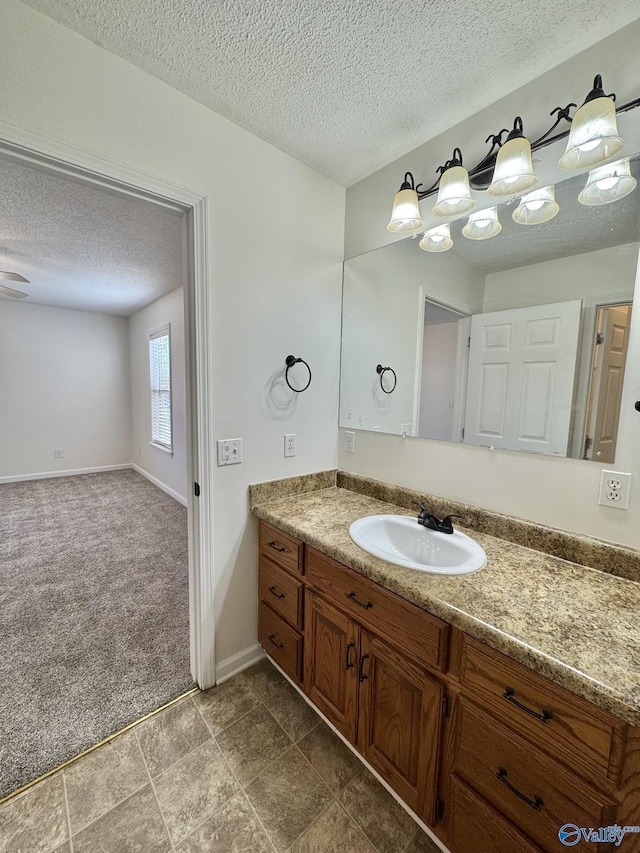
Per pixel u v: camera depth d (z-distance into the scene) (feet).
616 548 3.58
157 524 11.49
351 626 4.02
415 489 5.47
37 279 11.54
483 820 2.98
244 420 5.27
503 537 4.39
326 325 6.16
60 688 5.24
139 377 16.84
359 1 3.17
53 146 3.46
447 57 3.72
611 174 3.55
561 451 4.00
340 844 3.52
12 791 3.90
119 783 4.02
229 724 4.77
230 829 3.61
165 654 5.96
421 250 5.18
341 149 5.24
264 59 3.76
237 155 4.80
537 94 3.99
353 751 4.44
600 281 3.68
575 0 3.14
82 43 3.55
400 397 5.57
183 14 3.30
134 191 4.08
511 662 2.74
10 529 10.93
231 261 4.89
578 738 2.43
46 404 16.03
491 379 4.56
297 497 5.92
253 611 5.75
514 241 4.27
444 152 4.89
